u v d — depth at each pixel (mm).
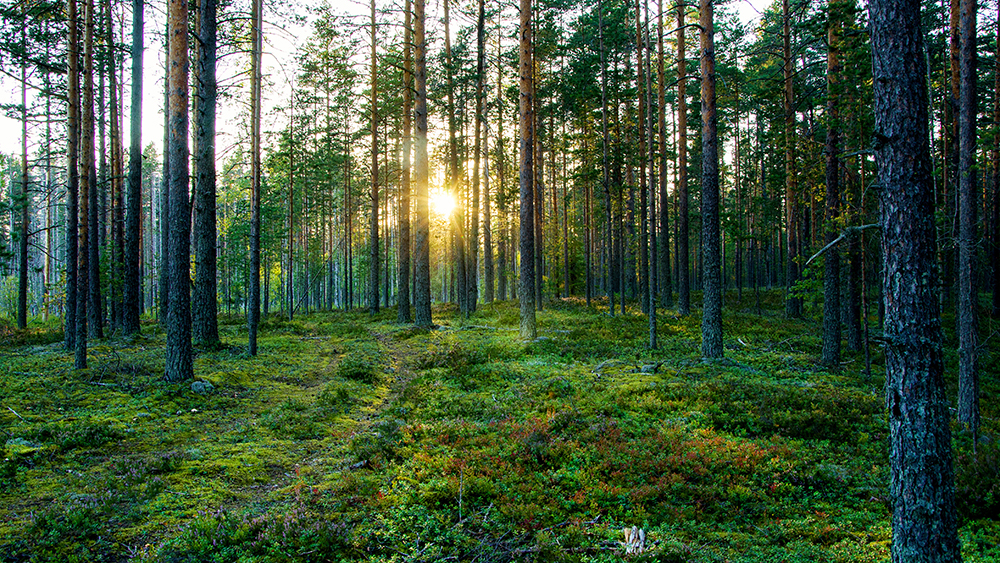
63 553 5090
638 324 23562
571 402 11484
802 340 20875
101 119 21906
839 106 14844
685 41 29406
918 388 4754
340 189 52188
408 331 23188
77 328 13070
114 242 22641
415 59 24375
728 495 7234
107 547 5289
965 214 11414
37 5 14328
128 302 20359
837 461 8602
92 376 12383
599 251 49531
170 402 10812
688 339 20234
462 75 30328
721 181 43438
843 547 5879
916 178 4789
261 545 5352
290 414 10422
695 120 32969
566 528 6000
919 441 4746
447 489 6859
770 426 10031
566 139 29266
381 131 34531
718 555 5602
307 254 46750
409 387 13227
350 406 11664
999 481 7441
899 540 4910
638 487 7258
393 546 5535
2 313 48688
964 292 10789
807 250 20391
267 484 7203
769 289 42500
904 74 4809
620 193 29484
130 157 20375
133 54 20062
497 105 32188
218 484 7016
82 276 16281
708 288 16344
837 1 14141
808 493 7531
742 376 14203
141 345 18281
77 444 8117
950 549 4699
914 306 4766
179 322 12336
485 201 38469
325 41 21375
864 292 14680
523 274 19828
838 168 15914
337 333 24516
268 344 19828
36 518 5566
